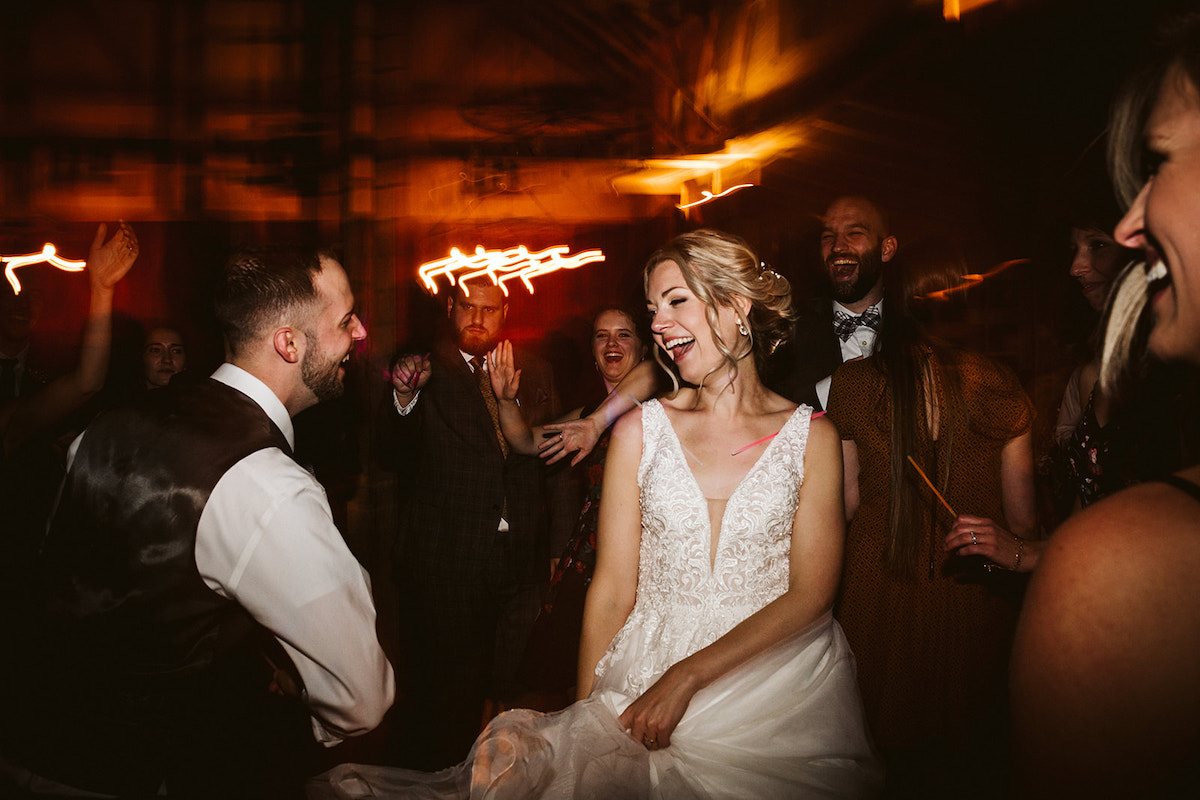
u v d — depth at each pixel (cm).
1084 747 56
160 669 147
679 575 170
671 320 179
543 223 753
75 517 151
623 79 691
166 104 545
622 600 179
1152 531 56
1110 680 55
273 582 149
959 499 213
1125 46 440
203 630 152
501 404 340
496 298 362
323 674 155
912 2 557
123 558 146
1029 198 544
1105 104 466
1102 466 161
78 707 144
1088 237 249
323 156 504
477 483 350
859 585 218
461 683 348
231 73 525
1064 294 337
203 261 552
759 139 701
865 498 219
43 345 383
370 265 451
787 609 165
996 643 215
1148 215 63
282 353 169
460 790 158
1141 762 54
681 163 745
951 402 212
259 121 523
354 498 408
